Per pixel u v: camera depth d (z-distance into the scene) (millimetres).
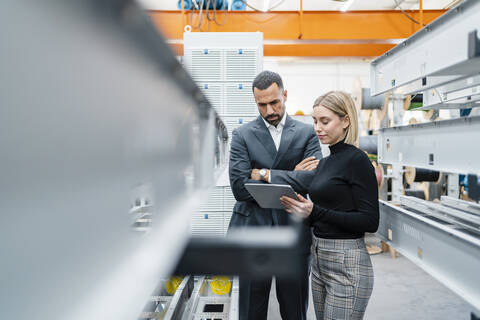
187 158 373
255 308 1813
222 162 1114
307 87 7906
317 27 3547
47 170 150
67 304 170
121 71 206
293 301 1734
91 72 175
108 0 170
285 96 1828
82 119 171
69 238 169
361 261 1346
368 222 1325
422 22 3486
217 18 3445
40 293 154
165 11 3367
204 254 252
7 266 135
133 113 227
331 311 1350
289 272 246
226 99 2574
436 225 1708
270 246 249
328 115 1417
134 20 193
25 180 138
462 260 1554
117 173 212
